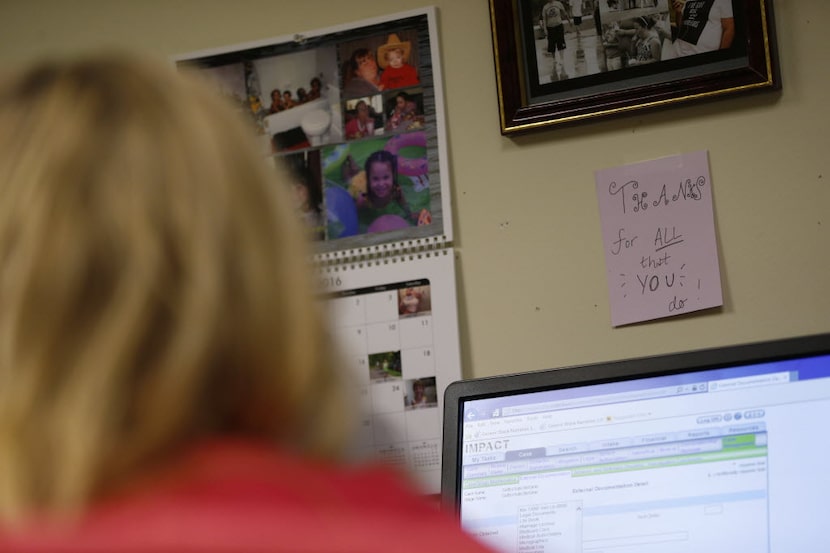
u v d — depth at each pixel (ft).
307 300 1.37
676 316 4.32
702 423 2.89
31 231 1.24
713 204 4.33
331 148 4.78
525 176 4.54
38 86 1.42
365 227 4.69
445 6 4.73
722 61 4.32
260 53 4.91
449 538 1.17
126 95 1.39
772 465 2.81
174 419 1.22
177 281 1.25
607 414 2.97
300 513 1.15
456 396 3.10
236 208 1.33
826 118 4.25
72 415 1.17
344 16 4.85
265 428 1.35
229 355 1.28
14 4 5.21
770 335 4.22
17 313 1.21
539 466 2.98
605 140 4.47
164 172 1.30
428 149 4.65
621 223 4.41
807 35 4.30
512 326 4.48
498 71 4.52
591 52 4.47
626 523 2.87
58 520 1.14
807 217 4.24
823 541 2.72
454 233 4.59
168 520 1.11
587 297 4.42
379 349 4.58
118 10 5.11
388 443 4.50
